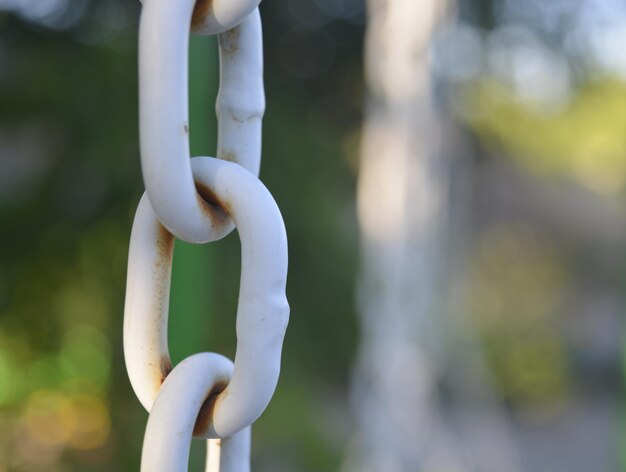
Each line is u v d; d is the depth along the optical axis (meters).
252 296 0.65
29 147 3.45
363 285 2.60
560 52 4.69
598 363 8.88
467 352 3.87
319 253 3.46
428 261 2.55
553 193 9.23
